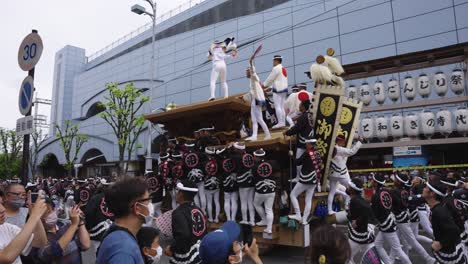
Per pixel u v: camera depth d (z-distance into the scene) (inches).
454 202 208.5
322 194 307.4
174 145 390.3
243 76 987.3
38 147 1893.5
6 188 150.3
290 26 956.6
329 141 292.2
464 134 446.0
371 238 221.8
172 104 433.7
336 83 303.1
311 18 864.9
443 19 680.4
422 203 306.8
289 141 311.3
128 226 85.0
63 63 2059.5
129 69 1593.3
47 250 132.8
